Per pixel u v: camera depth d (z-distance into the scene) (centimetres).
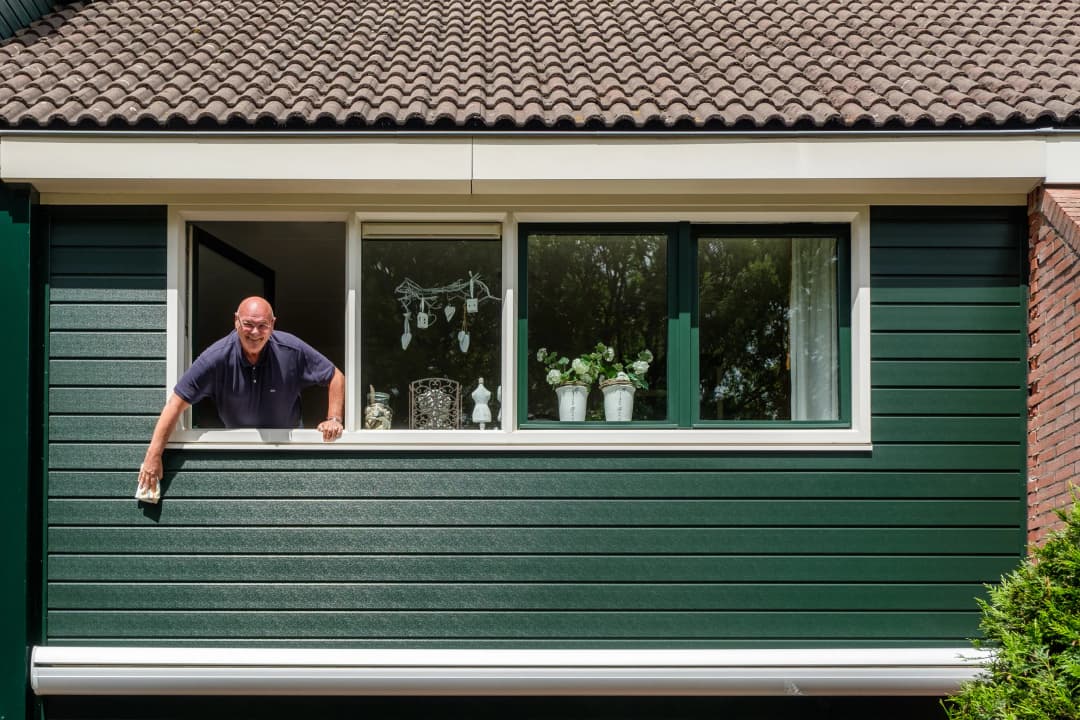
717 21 700
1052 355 535
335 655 539
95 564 548
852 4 736
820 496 555
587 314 574
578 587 551
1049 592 452
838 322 577
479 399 567
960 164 536
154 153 530
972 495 559
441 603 550
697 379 568
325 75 597
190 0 723
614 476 555
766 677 540
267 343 541
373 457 554
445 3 754
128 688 538
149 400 557
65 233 562
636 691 543
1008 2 742
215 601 548
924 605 554
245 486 552
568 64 628
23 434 538
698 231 578
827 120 537
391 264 576
